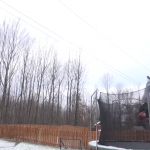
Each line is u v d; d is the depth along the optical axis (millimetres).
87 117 35344
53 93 32406
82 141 11750
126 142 5348
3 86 26625
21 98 29188
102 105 5547
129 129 5492
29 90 30297
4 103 26484
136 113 5301
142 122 5395
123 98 5613
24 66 30047
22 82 29609
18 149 11648
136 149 4773
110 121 5516
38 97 30484
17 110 28766
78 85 33188
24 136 14828
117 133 5477
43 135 13547
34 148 12062
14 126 15859
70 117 32625
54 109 32781
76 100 32094
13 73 28078
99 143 5484
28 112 29766
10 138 15820
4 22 27547
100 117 5480
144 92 5102
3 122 26000
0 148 11805
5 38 27391
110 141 5391
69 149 11844
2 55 26922
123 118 5543
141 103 5211
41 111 31312
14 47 28172
